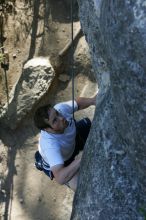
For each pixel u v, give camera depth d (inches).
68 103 114.7
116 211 86.7
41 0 183.2
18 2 185.0
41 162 113.2
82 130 112.8
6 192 189.2
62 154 109.8
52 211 183.2
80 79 177.6
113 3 70.5
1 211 189.0
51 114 107.2
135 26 67.2
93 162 91.2
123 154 85.2
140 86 69.6
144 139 73.2
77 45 177.2
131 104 72.3
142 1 66.5
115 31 70.4
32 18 184.1
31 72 180.1
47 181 185.5
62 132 108.1
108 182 87.6
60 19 180.5
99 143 90.3
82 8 98.3
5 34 187.0
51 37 181.2
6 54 186.4
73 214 96.6
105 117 89.6
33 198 186.7
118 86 73.9
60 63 179.5
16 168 188.2
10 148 189.3
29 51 184.2
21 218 185.5
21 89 183.0
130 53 69.0
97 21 89.5
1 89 187.5
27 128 187.3
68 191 182.7
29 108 183.5
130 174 84.7
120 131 81.4
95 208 90.0
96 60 97.7
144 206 83.0
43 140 108.6
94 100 118.7
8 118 186.5
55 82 180.9
